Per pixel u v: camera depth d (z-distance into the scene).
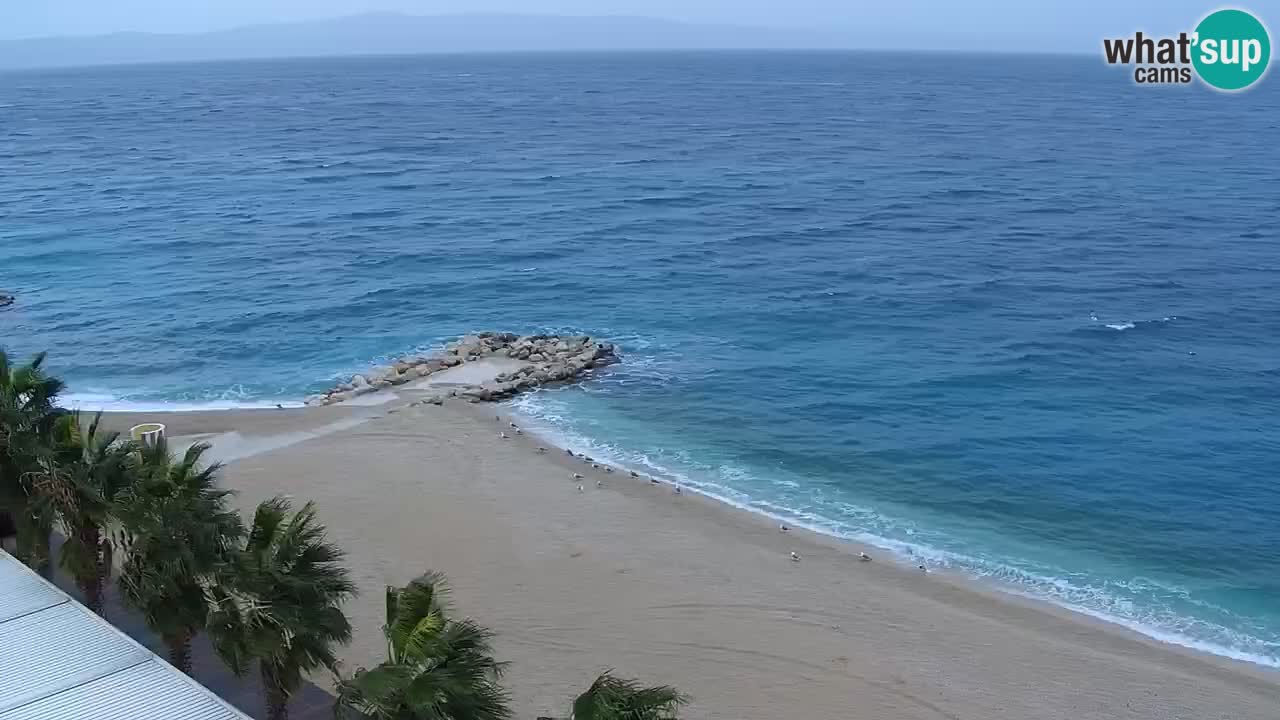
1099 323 49.41
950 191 91.19
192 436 33.47
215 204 82.81
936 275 59.12
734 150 122.44
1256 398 39.50
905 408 38.03
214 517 16.22
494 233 70.81
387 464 31.02
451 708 12.30
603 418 36.44
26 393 20.28
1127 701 20.14
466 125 158.50
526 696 19.47
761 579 24.48
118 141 135.00
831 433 35.50
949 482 31.69
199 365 42.50
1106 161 112.56
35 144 131.50
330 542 25.70
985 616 23.39
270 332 47.03
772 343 46.00
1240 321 49.88
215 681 18.86
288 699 16.20
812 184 95.12
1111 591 25.33
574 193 89.31
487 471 30.59
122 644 15.84
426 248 65.56
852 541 27.61
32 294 53.56
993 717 19.41
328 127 155.62
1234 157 116.25
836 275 59.00
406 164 109.69
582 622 22.25
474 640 13.27
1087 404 38.69
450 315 50.12
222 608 15.45
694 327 48.34
